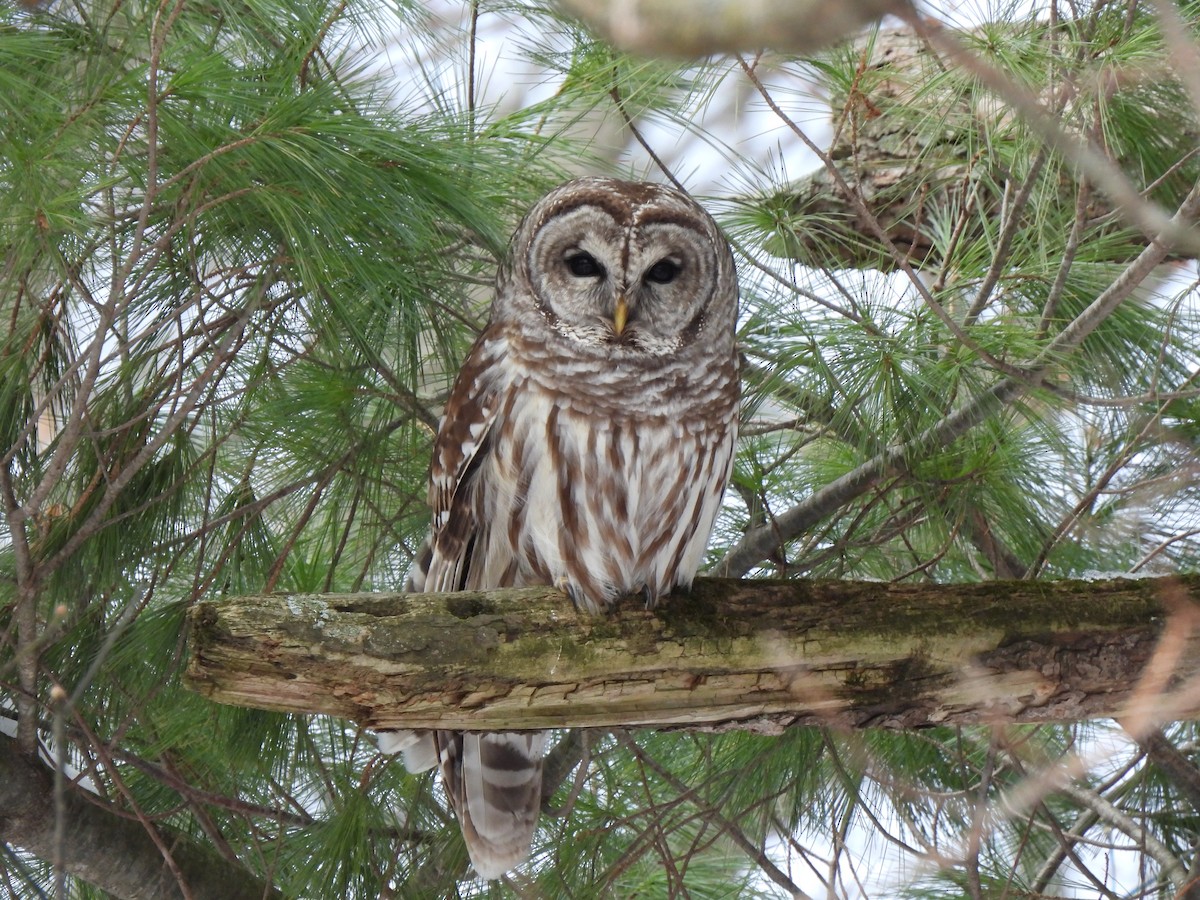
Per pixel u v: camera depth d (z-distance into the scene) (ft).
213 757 24.81
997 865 28.14
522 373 22.98
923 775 27.78
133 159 19.29
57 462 19.34
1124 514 21.74
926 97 23.71
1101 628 19.44
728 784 25.86
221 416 24.04
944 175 27.35
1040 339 23.84
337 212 20.39
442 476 23.94
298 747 24.71
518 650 18.40
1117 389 24.32
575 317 22.85
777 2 5.02
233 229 21.29
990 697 19.60
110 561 22.74
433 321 24.90
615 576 23.21
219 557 23.85
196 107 19.34
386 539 26.78
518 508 23.36
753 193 26.73
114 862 24.76
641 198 23.44
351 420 24.63
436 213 22.52
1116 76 20.77
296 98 19.84
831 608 19.58
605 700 19.03
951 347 23.84
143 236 19.63
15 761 23.77
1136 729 17.51
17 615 21.59
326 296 21.86
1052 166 22.85
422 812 26.03
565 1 5.37
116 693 23.88
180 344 20.94
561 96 25.54
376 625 17.69
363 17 22.02
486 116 25.35
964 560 27.53
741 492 27.89
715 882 28.58
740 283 26.43
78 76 19.42
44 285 20.77
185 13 20.33
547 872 26.16
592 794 27.48
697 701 19.34
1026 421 25.71
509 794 23.99
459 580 24.50
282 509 25.95
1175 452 24.22
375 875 24.66
